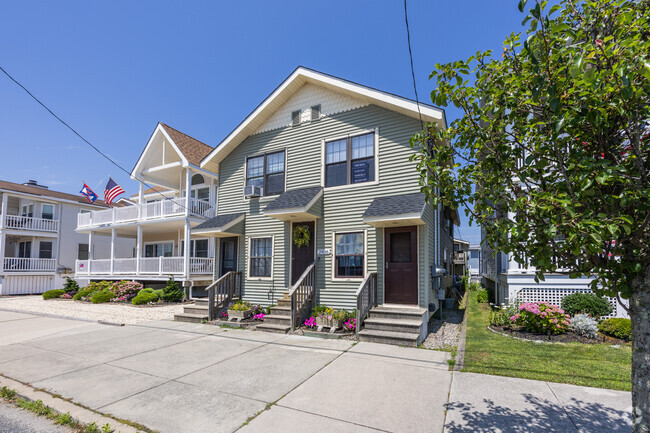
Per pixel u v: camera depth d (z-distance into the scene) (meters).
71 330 9.17
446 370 5.46
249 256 10.99
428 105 8.45
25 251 23.20
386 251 8.77
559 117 2.58
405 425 3.76
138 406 4.34
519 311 8.13
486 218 3.49
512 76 3.15
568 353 6.15
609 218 2.44
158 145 16.88
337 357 6.24
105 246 25.44
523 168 3.21
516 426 3.68
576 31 2.57
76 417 4.07
